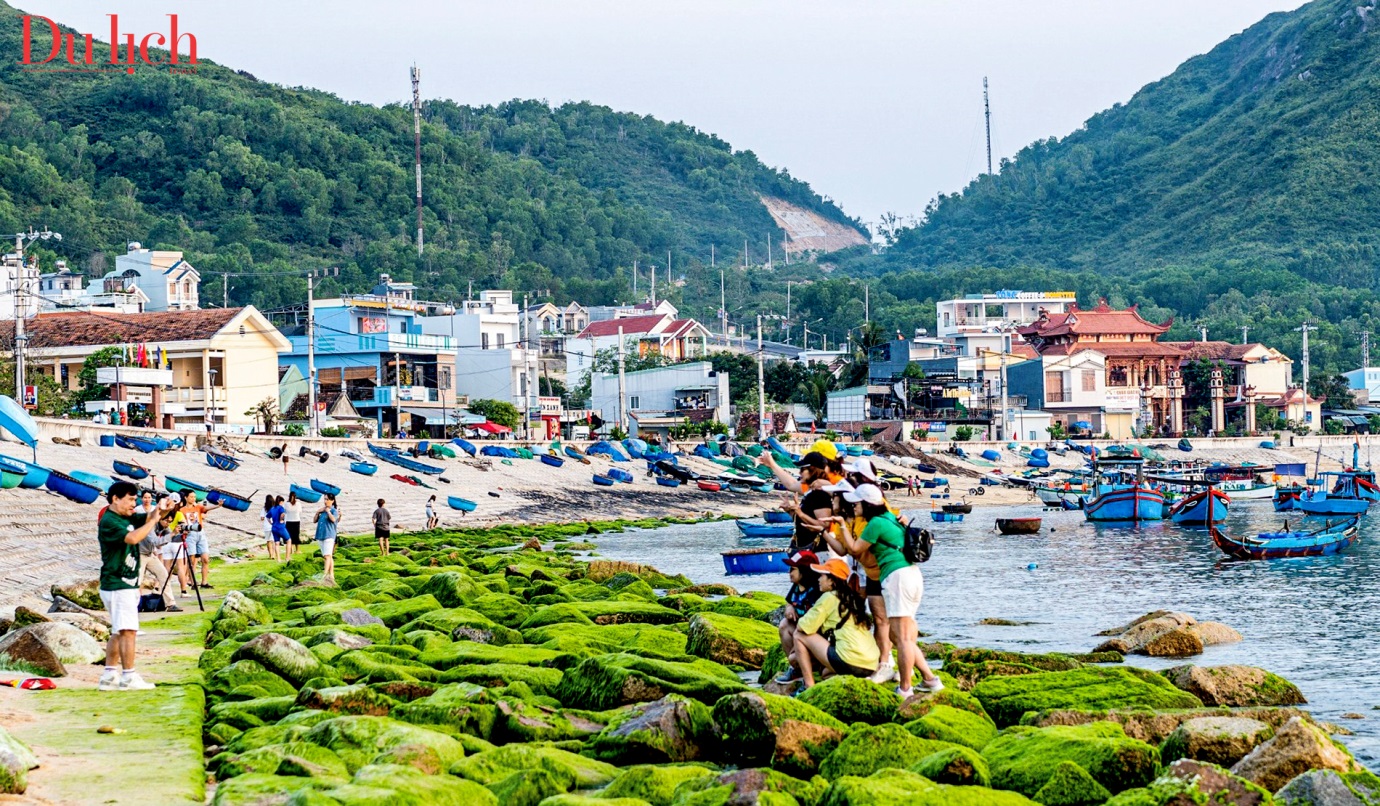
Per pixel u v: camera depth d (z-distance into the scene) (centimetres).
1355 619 3203
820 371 13175
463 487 7556
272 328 8612
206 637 2203
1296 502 8131
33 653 1745
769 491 9356
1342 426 14450
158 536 2783
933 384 12438
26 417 3550
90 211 19550
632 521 7288
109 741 1357
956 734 1412
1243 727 1420
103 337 8325
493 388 11188
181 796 1159
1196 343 15162
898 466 10500
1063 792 1252
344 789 1107
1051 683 1769
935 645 2372
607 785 1267
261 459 6575
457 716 1474
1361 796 1198
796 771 1352
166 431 6456
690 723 1405
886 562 1539
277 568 3803
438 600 2859
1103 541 6056
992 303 17788
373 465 7131
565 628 2302
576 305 17100
